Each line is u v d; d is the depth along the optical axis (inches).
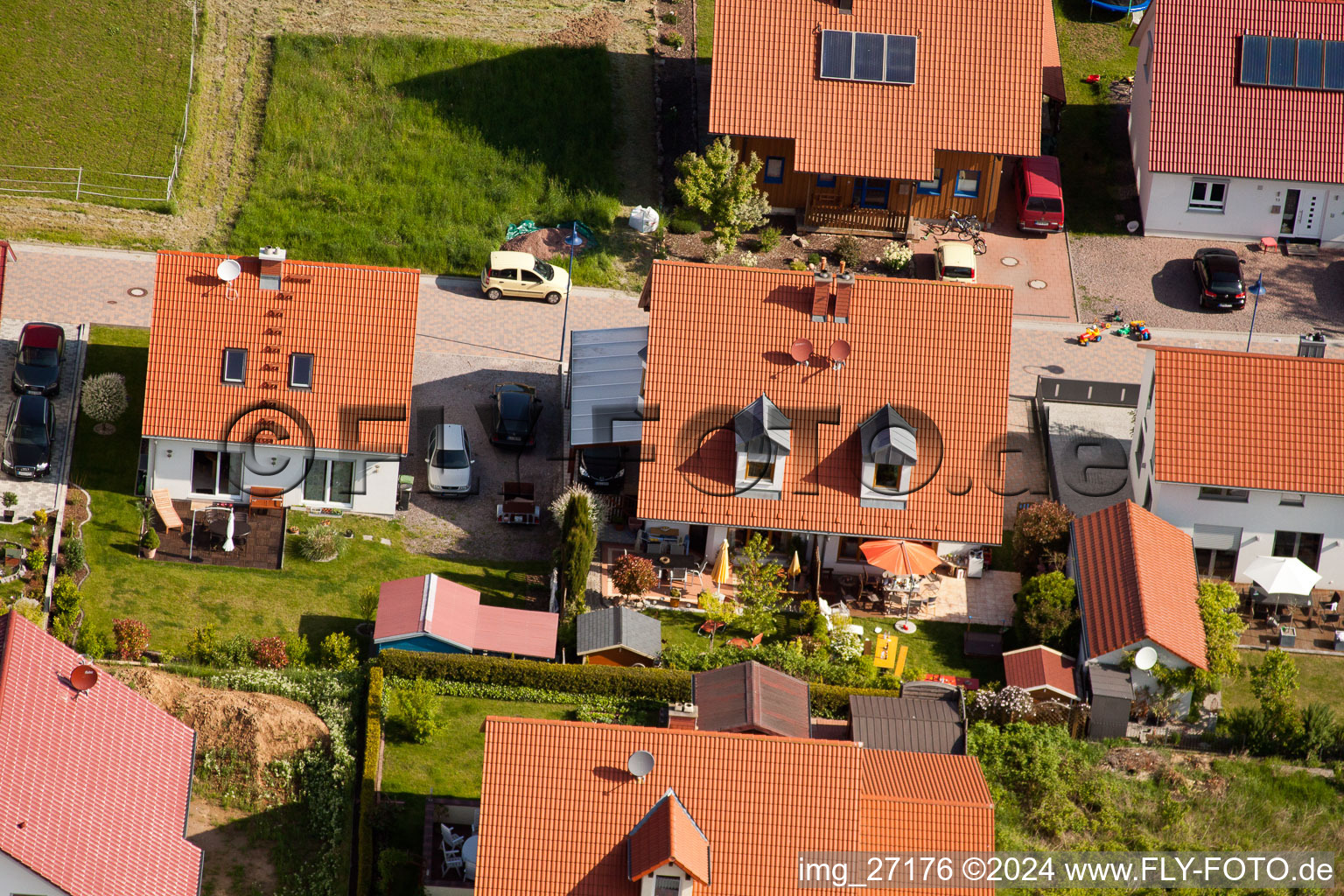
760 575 2351.1
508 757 1761.8
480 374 2790.4
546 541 2472.9
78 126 3134.8
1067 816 2026.3
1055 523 2428.6
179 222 3014.3
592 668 2148.1
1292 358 2455.7
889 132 3073.3
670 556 2453.2
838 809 1763.0
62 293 2797.7
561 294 2982.3
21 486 2378.2
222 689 2070.6
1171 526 2420.0
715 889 1736.0
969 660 2317.9
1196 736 2188.7
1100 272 3127.5
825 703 2151.8
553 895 1726.1
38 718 1681.8
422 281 2997.0
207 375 2420.0
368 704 2059.5
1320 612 2431.1
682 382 2421.3
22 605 2113.7
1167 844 2004.2
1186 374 2450.8
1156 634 2196.1
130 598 2233.0
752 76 3080.7
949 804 1847.9
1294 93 3134.8
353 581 2335.1
